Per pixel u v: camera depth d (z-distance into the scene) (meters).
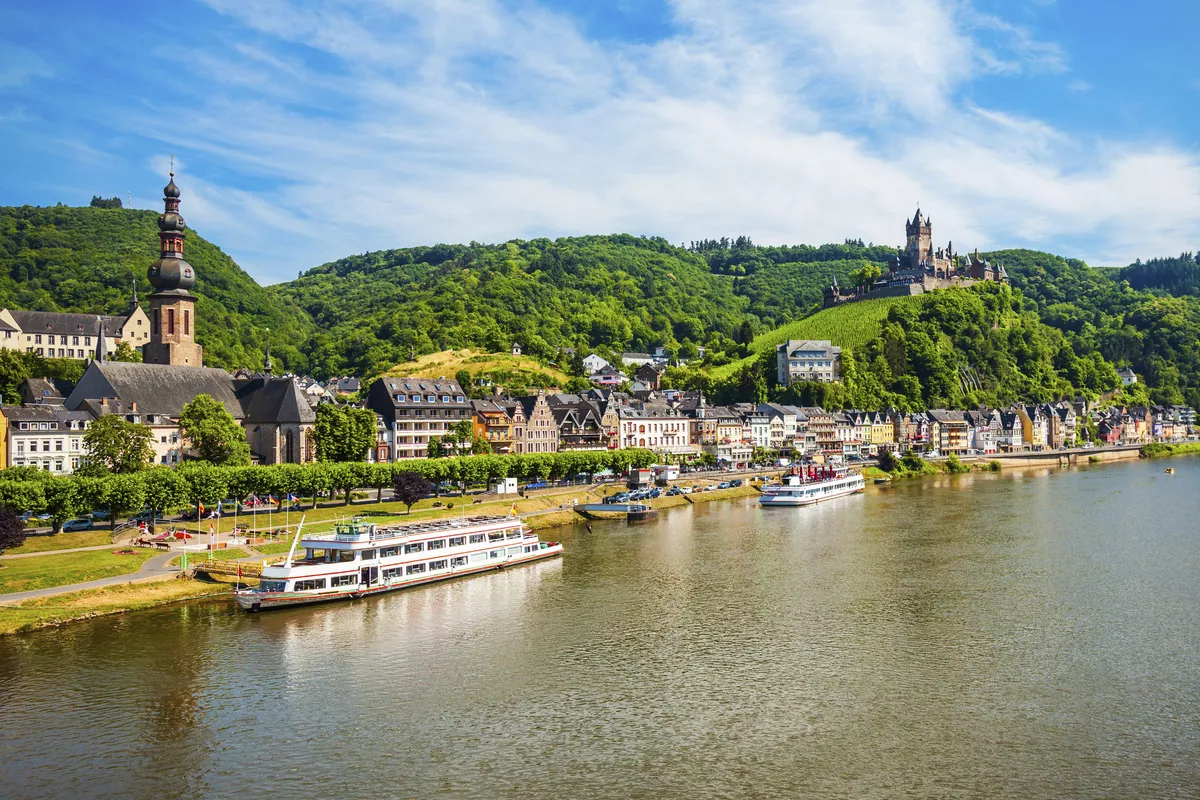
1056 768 69.50
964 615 108.94
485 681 88.06
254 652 96.50
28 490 132.12
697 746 73.50
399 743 74.50
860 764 70.25
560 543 159.88
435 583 128.12
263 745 74.19
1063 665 91.00
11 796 66.06
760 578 129.75
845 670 90.12
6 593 110.69
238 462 178.12
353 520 148.75
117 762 71.19
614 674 89.75
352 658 94.69
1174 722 77.12
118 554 127.12
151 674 89.69
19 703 82.25
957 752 72.12
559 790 66.81
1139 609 110.56
